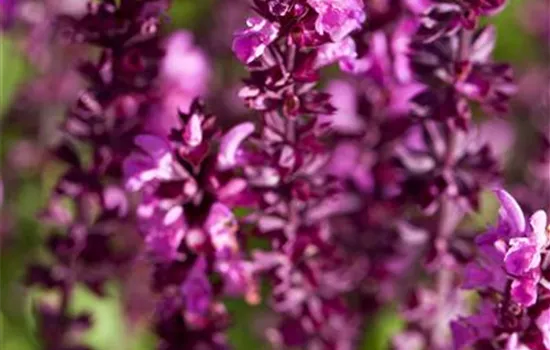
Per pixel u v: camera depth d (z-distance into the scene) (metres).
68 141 0.42
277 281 0.40
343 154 0.45
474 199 0.40
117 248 0.46
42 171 0.53
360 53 0.40
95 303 0.51
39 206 0.53
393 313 0.49
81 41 0.39
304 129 0.38
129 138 0.41
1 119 0.54
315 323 0.41
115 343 0.51
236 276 0.38
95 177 0.42
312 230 0.39
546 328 0.35
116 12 0.38
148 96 0.40
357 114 0.45
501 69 0.39
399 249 0.44
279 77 0.36
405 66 0.41
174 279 0.38
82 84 0.53
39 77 0.53
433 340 0.43
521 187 0.46
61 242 0.44
